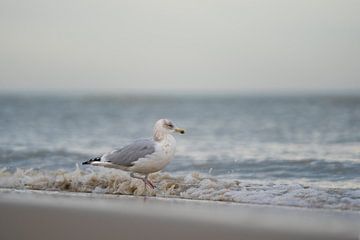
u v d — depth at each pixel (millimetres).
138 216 9094
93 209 9711
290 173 15656
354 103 65500
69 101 92625
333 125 33094
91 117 44938
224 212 9766
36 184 13258
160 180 13469
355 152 19859
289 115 44500
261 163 17516
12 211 9445
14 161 18250
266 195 11562
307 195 11398
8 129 31156
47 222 8648
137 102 91750
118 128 33875
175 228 8250
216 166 17188
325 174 15359
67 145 23500
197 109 61000
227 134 29000
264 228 8258
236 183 13188
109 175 13445
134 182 12758
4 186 13312
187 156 19750
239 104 74562
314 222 8875
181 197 11914
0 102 81562
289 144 23422
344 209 10461
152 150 12375
